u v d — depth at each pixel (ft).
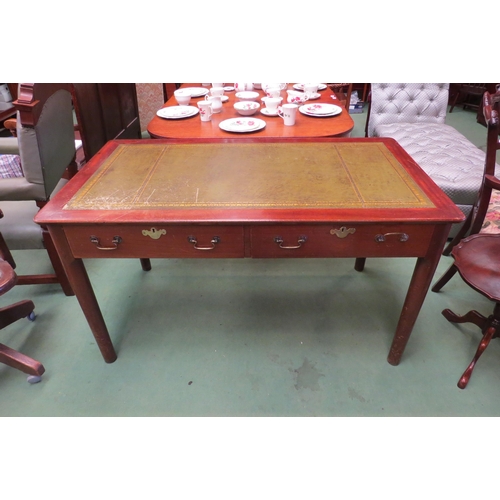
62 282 5.82
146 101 12.64
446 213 3.45
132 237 3.64
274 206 3.60
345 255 3.75
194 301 5.93
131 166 4.47
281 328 5.43
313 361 4.95
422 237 3.59
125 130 10.53
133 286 6.24
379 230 3.54
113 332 5.40
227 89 8.91
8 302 5.89
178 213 3.50
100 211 3.54
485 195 4.92
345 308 5.76
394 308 5.76
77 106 7.55
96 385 4.67
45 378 4.75
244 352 5.08
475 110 14.80
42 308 5.78
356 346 5.14
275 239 3.61
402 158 4.58
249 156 4.73
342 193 3.82
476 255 4.37
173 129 6.33
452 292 6.01
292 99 7.55
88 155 8.20
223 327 5.47
